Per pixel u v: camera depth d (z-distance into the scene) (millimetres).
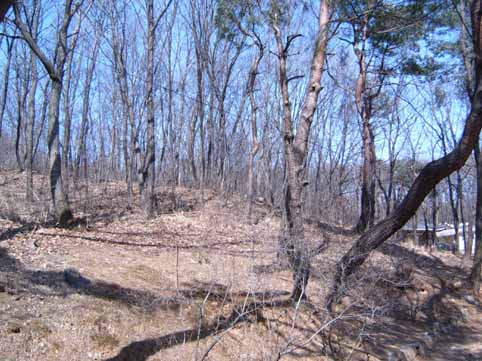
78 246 9352
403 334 9602
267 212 16188
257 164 20906
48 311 6129
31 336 5523
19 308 5992
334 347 7578
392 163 22281
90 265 8141
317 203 12719
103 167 24594
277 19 10000
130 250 9727
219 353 6578
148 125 14148
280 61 9406
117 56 18703
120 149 26672
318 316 7906
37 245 8836
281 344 7031
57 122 10750
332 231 10875
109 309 6621
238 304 7543
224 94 20156
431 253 17344
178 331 6668
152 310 6934
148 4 14727
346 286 7695
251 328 7199
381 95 19922
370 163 16234
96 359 5656
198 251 10094
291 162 8391
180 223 13305
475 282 13211
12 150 30156
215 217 14289
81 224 11078
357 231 14141
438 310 11484
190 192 19203
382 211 27359
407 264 12859
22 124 25625
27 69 21172
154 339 6344
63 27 10961
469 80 14562
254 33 15070
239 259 9445
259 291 7555
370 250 8219
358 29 15344
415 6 12531
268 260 9164
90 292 6965
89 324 6129
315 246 8328
